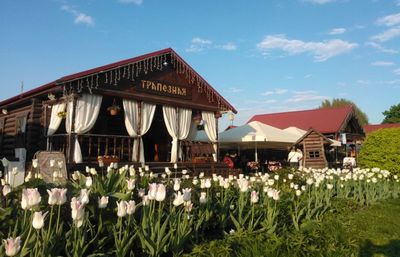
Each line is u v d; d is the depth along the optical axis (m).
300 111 33.75
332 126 28.69
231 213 5.39
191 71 16.44
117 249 3.62
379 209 8.64
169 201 4.96
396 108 58.84
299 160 20.09
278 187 8.75
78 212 3.17
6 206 3.86
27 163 12.66
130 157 14.25
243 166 20.30
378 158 14.91
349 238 5.59
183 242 4.24
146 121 14.35
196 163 15.21
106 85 13.07
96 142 15.66
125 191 4.57
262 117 35.75
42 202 3.88
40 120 14.41
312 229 5.60
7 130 17.17
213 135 17.41
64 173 8.63
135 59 14.08
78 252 3.35
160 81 15.29
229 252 4.40
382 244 5.76
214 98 17.70
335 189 9.56
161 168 13.80
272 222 5.34
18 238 2.58
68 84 11.80
